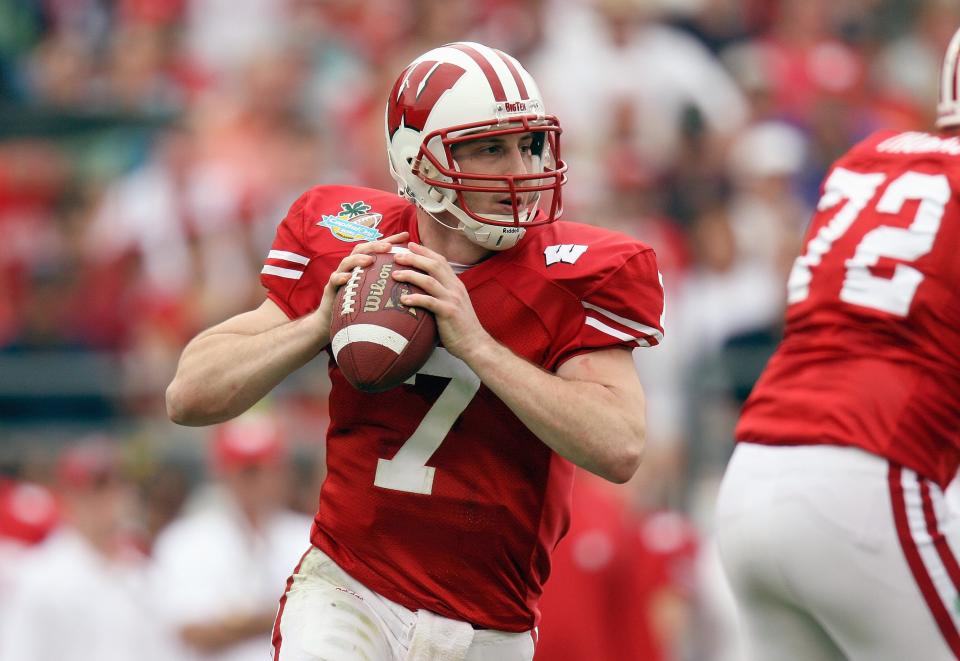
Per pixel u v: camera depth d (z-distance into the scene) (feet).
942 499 40.42
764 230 95.45
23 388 88.12
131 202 100.48
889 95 112.16
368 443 39.60
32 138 103.55
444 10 112.37
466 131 37.99
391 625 39.27
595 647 68.49
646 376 84.89
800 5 113.29
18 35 117.39
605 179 97.25
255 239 98.37
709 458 83.92
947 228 40.78
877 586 39.68
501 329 38.68
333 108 108.37
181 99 110.93
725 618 75.15
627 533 71.15
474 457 38.93
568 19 108.68
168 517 74.64
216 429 77.51
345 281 38.01
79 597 68.28
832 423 40.52
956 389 40.42
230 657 67.10
